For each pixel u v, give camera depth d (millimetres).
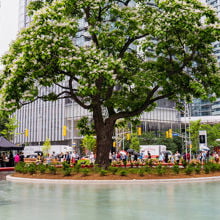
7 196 11484
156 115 82188
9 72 18250
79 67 17656
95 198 10836
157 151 51406
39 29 17078
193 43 19328
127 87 23812
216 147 72688
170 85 21328
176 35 19641
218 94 21250
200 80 21328
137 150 64875
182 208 8703
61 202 9906
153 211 8219
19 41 17906
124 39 20641
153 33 19203
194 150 68562
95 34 21062
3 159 35656
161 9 19297
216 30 17750
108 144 21078
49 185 16047
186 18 17281
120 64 17578
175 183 16875
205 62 21469
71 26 17797
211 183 16875
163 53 21578
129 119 25328
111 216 7543
